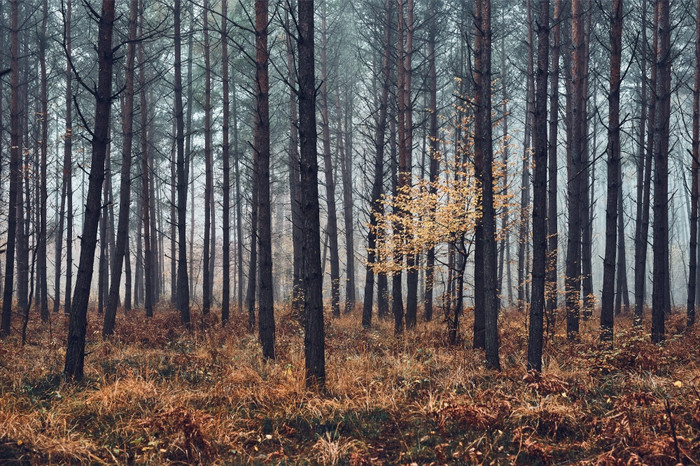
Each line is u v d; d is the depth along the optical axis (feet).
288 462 18.74
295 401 24.04
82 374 27.58
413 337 40.93
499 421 21.20
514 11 80.12
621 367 26.78
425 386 26.71
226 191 54.65
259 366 30.96
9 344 36.78
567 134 60.64
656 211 37.73
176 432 20.29
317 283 26.45
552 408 21.35
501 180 42.75
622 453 17.48
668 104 47.73
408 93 53.72
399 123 51.55
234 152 85.56
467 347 37.99
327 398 24.75
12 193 43.57
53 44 74.79
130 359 33.50
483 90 30.04
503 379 26.89
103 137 27.30
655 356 27.25
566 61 62.03
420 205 43.04
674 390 22.56
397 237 45.32
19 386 25.20
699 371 25.82
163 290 128.26
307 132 26.25
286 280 123.13
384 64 70.23
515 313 63.26
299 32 26.11
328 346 36.50
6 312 42.63
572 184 46.68
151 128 92.07
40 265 55.01
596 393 23.86
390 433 21.34
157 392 25.39
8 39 71.05
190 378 29.07
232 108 91.56
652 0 55.57
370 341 39.86
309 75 26.09
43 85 55.26
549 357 31.58
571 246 45.98
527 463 18.38
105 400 23.44
